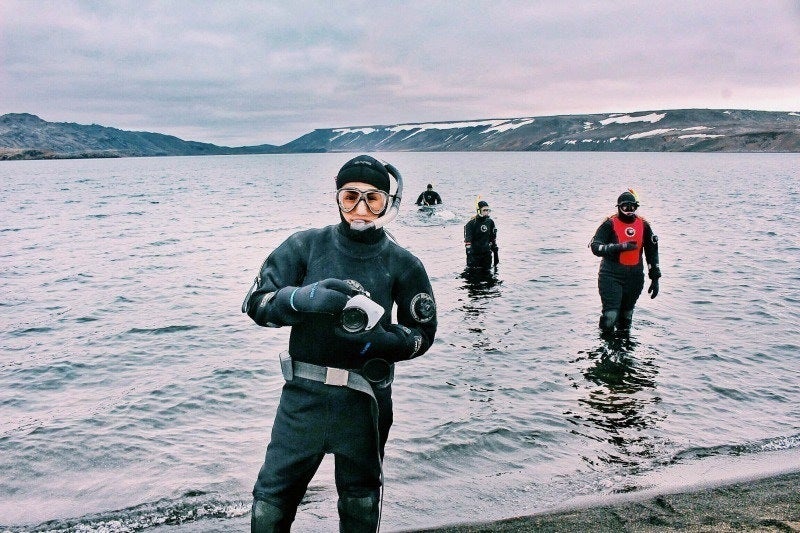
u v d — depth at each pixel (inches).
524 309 401.1
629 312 345.1
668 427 213.2
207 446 204.7
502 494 163.0
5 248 758.5
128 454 198.7
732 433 207.3
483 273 536.1
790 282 479.8
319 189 2380.7
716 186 2165.4
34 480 181.2
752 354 298.5
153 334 352.2
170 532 145.7
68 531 147.7
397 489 168.1
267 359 301.6
